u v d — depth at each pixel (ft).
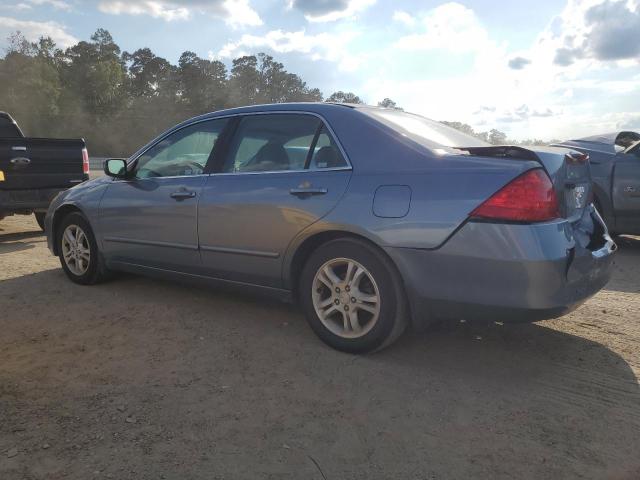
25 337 12.62
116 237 15.72
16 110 256.52
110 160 15.67
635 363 11.35
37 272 18.70
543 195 9.77
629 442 8.48
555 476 7.66
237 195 12.86
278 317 14.03
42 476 7.55
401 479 7.61
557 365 11.26
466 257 9.95
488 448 8.33
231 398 9.81
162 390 10.07
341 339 11.65
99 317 14.02
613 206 22.72
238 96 330.13
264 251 12.48
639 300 15.80
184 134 14.82
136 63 340.59
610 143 24.03
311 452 8.22
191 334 12.87
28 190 24.76
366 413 9.33
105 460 7.93
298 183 11.96
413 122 12.75
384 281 10.89
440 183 10.30
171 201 14.23
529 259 9.48
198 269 14.02
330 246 11.56
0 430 8.66
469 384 10.41
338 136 11.87
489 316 10.06
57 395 9.84
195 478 7.57
